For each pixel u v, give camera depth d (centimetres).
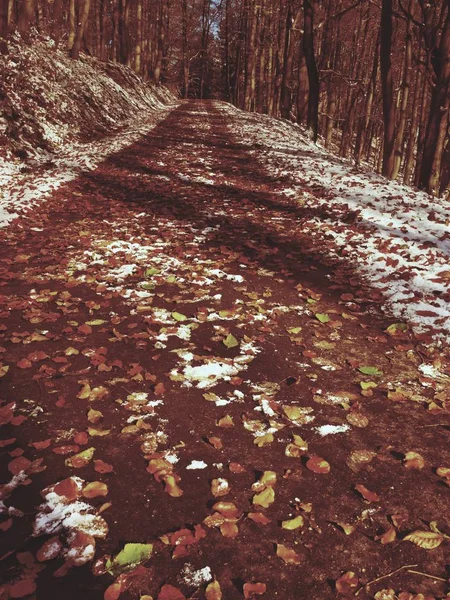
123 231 676
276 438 259
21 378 309
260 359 343
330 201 867
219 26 5009
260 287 488
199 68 5712
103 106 1797
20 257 548
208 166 1234
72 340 361
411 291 470
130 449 247
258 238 670
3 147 1065
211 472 233
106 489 218
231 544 193
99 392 293
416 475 235
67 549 188
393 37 2136
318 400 294
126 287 473
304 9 1691
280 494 220
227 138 1753
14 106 1192
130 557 183
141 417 272
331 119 2336
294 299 461
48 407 279
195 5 4778
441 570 185
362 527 204
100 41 2612
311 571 183
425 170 1270
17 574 176
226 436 259
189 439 256
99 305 425
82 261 544
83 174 1038
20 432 257
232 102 4925
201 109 3108
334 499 218
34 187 880
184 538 192
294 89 2655
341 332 394
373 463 242
